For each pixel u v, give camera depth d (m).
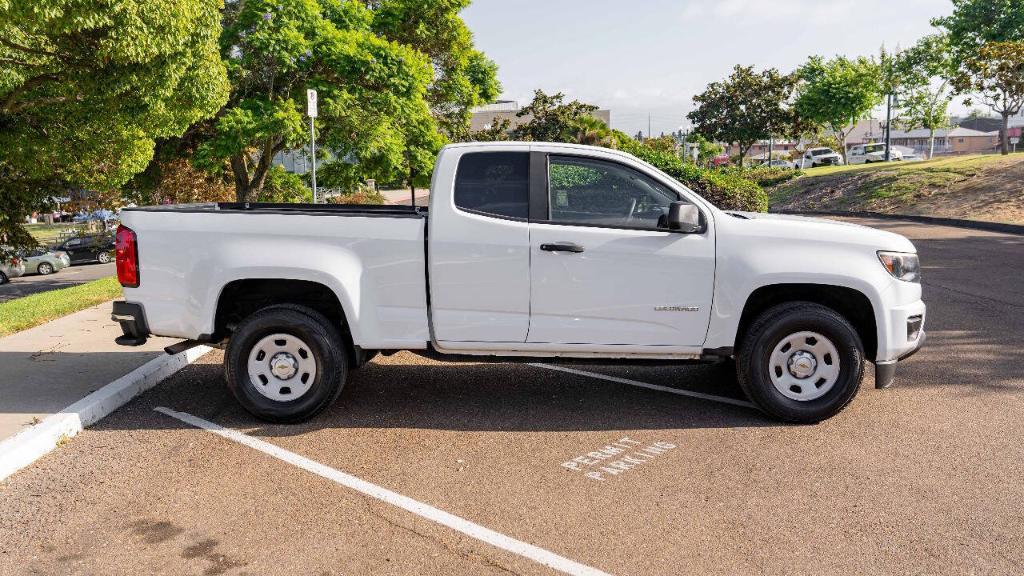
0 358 7.00
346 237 5.36
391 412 5.74
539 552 3.62
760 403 5.39
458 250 5.26
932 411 5.58
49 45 15.17
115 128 16.75
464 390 6.32
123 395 5.95
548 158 5.39
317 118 19.73
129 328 5.50
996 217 20.44
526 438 5.17
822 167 50.25
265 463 4.74
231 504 4.16
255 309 5.75
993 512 3.96
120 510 4.10
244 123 18.14
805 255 5.27
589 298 5.31
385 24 28.91
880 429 5.23
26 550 3.68
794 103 55.97
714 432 5.24
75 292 11.15
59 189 23.02
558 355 5.46
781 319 5.27
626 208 5.38
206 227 5.39
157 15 13.32
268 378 5.47
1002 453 4.75
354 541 3.74
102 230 37.66
